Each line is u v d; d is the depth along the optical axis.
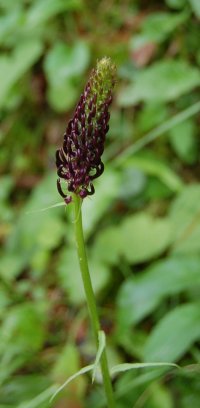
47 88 0.64
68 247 0.51
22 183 0.63
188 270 0.41
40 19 0.60
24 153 0.64
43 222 0.54
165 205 0.54
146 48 0.56
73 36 0.62
